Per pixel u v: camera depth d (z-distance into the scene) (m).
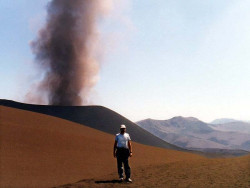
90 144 24.58
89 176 13.37
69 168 14.88
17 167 13.48
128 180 9.10
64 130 30.27
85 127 39.16
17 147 17.69
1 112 29.80
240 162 11.46
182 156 31.97
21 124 25.66
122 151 9.29
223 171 9.82
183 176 9.47
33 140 20.41
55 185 10.80
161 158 26.03
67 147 21.03
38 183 11.01
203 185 7.98
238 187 7.51
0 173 12.09
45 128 27.14
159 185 8.33
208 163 11.90
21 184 10.63
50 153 18.14
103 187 8.50
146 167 12.26
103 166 16.81
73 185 9.14
